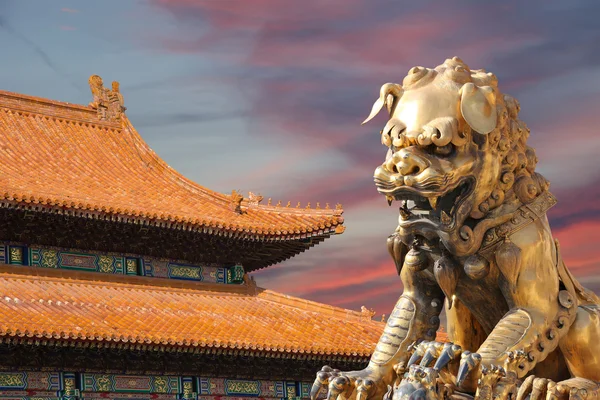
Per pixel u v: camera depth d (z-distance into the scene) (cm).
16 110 3672
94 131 3756
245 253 3431
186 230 3175
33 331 2555
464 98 646
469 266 668
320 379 663
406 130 649
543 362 709
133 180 3491
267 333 3036
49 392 2850
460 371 609
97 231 3153
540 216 679
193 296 3247
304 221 3309
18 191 2922
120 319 2859
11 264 3028
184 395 3081
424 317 700
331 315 3241
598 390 668
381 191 656
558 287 676
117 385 2975
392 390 616
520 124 693
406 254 703
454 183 649
